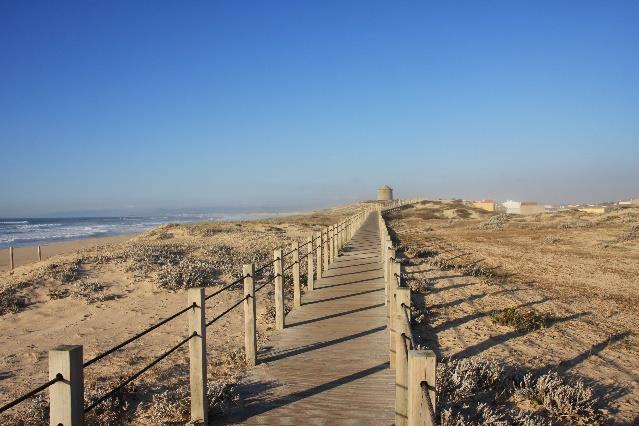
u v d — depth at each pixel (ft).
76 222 443.73
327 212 323.57
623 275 60.75
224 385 20.22
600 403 22.98
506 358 28.81
